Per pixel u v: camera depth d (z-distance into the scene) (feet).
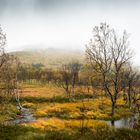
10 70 245.24
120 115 217.77
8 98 255.29
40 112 221.05
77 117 202.80
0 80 224.53
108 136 57.88
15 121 179.42
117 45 196.54
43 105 302.04
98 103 292.40
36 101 336.49
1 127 72.02
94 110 238.27
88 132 63.82
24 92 424.46
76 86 491.31
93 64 197.98
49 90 488.44
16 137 62.80
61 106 261.03
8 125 76.07
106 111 237.66
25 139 60.95
